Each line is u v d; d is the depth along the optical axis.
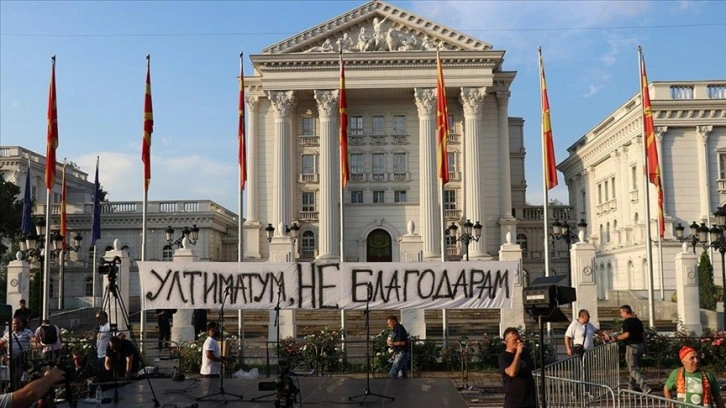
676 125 48.34
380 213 61.28
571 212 72.12
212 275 20.28
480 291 20.33
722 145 48.25
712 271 40.12
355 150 62.66
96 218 34.88
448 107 62.44
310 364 21.22
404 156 62.59
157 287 20.25
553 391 13.09
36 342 19.75
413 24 60.59
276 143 59.53
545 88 25.56
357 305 20.27
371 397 13.44
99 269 15.81
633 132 51.78
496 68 62.88
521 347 10.91
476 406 16.19
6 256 56.69
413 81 59.22
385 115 63.06
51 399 12.32
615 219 57.84
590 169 64.88
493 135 62.22
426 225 58.69
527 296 11.85
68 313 34.56
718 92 48.66
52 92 25.98
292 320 24.70
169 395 13.88
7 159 67.62
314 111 63.22
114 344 15.68
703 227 31.11
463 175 60.56
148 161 26.23
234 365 20.61
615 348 16.09
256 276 20.27
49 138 25.97
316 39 60.75
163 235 65.50
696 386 10.18
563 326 32.56
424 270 20.38
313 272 20.34
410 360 20.98
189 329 25.33
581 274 23.91
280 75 59.66
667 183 48.22
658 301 36.94
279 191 59.22
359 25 61.72
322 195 59.22
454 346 21.92
